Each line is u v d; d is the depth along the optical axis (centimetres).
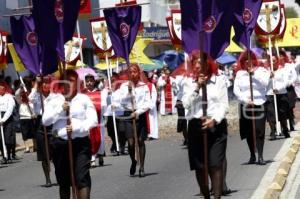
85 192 1107
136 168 1866
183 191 1441
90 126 1108
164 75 4122
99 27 2508
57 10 1162
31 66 1683
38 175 1912
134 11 1908
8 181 1836
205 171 1127
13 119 2317
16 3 3712
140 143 1686
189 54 1238
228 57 4603
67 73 1130
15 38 1720
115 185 1579
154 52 5728
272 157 1866
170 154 2178
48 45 1161
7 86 2291
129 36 1914
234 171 1662
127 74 1745
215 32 1242
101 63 3453
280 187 1409
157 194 1427
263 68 1748
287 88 2519
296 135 2378
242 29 1856
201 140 1134
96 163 2028
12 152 2389
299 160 1838
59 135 1118
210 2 1234
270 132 2483
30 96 1664
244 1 1830
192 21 1254
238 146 2233
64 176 1138
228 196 1340
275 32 2419
